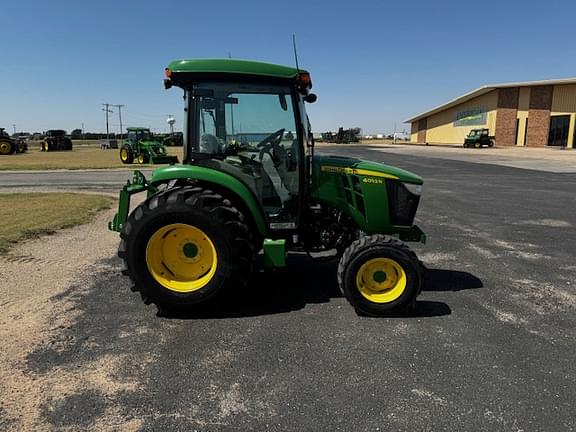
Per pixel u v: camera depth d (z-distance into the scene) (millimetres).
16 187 13805
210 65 4082
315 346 3525
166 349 3473
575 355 3416
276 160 4414
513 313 4211
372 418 2652
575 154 31156
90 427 2562
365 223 4520
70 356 3355
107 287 4840
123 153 25734
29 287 4805
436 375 3115
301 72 4215
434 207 10242
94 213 8984
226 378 3068
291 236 4578
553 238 7215
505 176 17375
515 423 2611
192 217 4000
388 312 4086
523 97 43219
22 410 2707
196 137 4336
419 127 67812
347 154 34469
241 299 4508
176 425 2588
